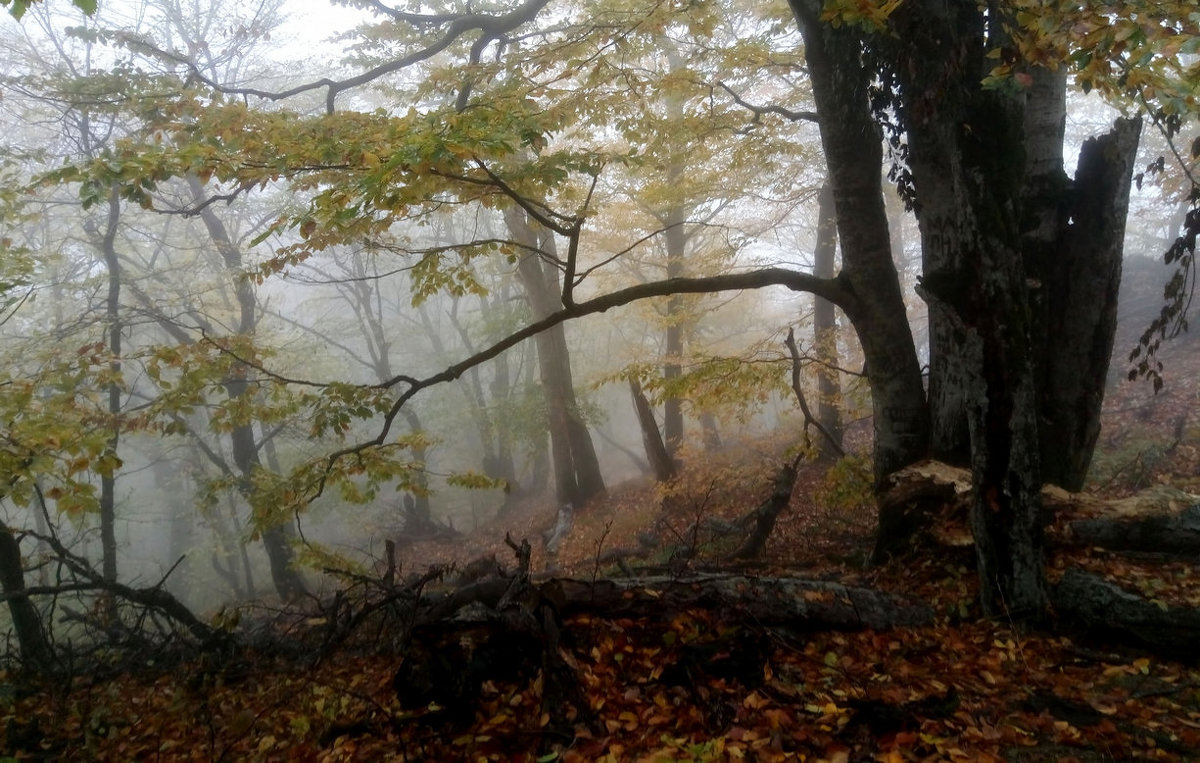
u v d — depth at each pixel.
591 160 6.92
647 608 5.01
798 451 9.12
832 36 6.67
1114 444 11.12
